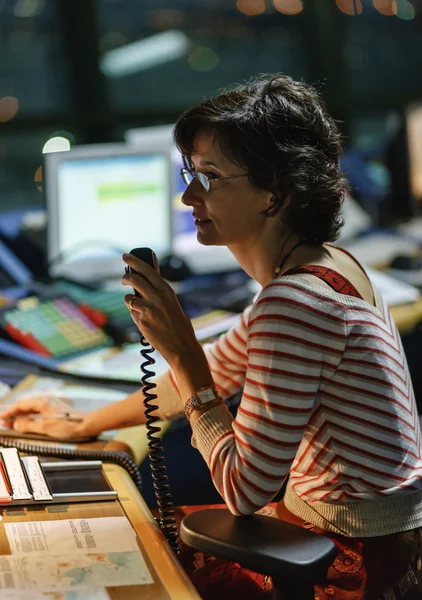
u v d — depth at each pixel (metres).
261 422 1.33
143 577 1.15
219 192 1.45
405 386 1.46
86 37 4.36
